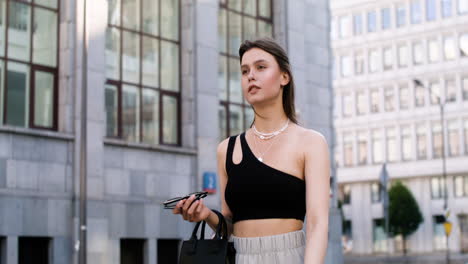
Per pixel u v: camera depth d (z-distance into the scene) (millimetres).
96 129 18609
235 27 23531
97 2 18969
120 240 19531
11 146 17047
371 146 64688
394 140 63500
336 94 67125
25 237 17391
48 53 18312
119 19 19922
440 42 61688
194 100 21500
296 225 2910
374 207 63906
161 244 20578
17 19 17719
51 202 17609
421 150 61938
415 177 62125
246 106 23438
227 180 3047
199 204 2908
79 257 16469
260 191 2887
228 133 22766
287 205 2887
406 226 57906
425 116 61844
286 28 25000
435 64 61875
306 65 25875
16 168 17094
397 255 61969
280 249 2859
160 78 20953
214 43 22203
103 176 18703
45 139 17719
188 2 21812
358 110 65875
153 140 20547
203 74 21781
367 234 64062
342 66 67125
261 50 2996
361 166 64875
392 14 64375
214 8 22359
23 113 17641
